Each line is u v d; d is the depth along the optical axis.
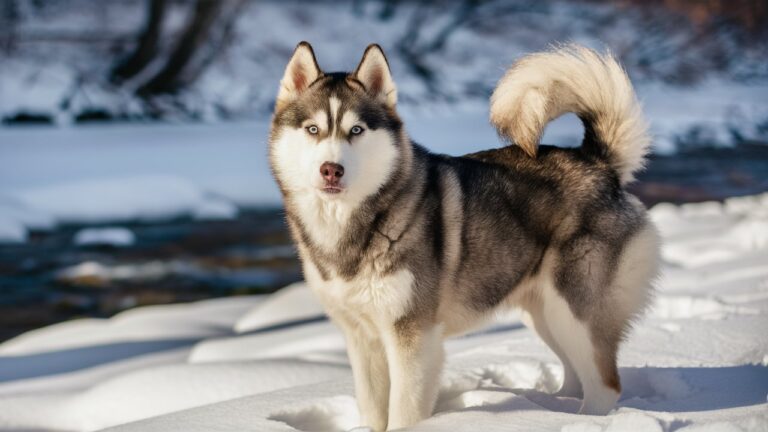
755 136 30.28
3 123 30.00
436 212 4.95
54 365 8.09
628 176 5.50
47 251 14.74
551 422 4.41
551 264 5.26
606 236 5.20
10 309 11.75
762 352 5.71
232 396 6.14
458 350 7.05
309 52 5.20
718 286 8.21
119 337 9.06
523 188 5.26
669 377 5.29
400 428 4.59
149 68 33.50
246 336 8.56
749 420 3.79
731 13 43.81
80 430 6.16
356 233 4.79
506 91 5.38
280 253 14.86
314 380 6.40
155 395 6.25
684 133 30.14
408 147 5.04
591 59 5.46
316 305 9.87
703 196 19.70
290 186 5.02
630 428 3.92
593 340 5.18
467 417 4.62
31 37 32.91
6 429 6.17
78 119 31.12
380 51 5.05
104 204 17.97
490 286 5.20
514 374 5.79
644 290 5.33
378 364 5.18
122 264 14.05
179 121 32.28
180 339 8.96
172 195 18.83
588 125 5.51
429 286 4.82
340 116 4.87
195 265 14.03
